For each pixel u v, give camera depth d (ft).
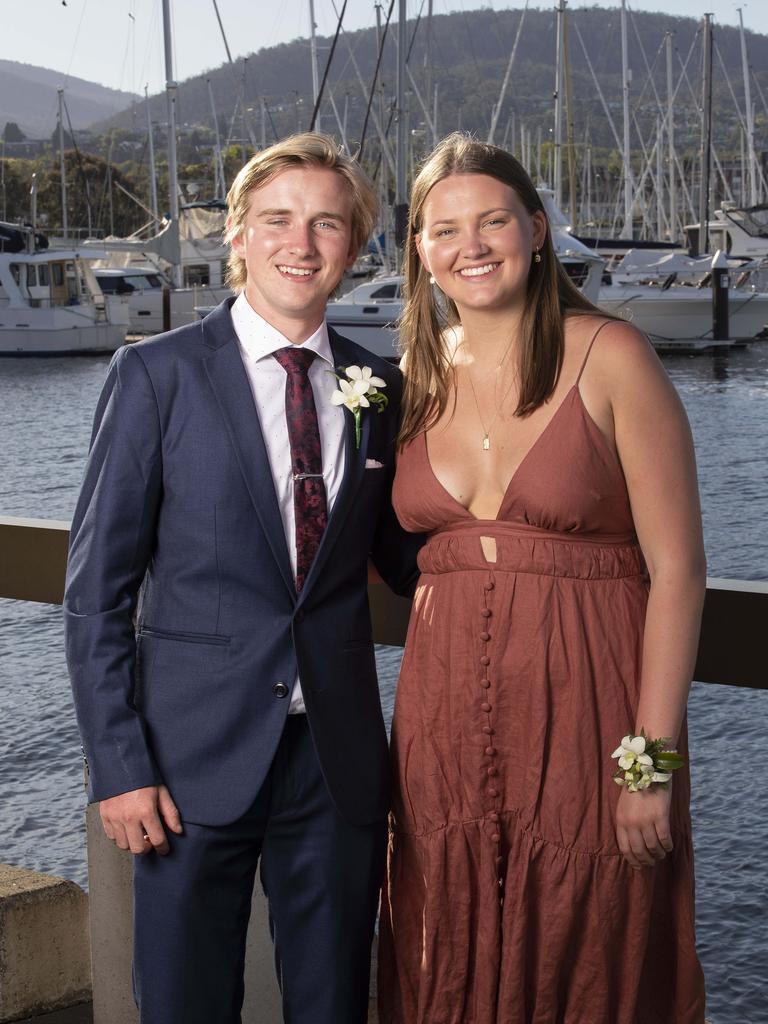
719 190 181.98
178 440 5.96
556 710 6.01
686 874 6.21
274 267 6.14
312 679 6.06
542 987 6.14
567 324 6.17
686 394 78.43
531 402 6.05
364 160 109.19
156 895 6.07
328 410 6.29
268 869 6.36
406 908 6.53
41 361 104.12
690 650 5.86
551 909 6.07
